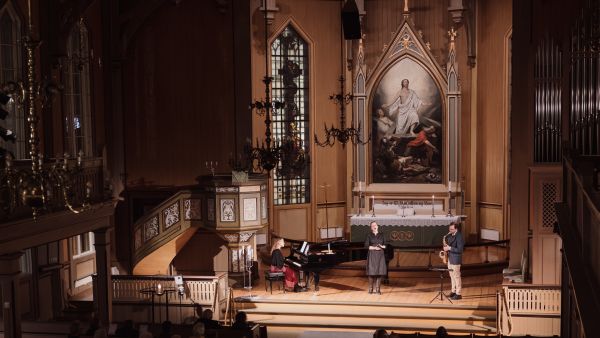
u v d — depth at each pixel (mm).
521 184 18453
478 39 24125
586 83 13523
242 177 19328
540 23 17500
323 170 25203
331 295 18984
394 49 24562
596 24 12688
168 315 18438
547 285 16484
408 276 20781
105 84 21547
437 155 24625
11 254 13180
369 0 25141
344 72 25109
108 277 17203
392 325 17203
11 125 17141
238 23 21625
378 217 23844
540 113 17344
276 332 17203
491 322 16984
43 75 18000
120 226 21938
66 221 15070
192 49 21828
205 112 21906
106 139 21609
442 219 23438
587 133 13477
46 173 10469
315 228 25172
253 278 20312
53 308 19016
